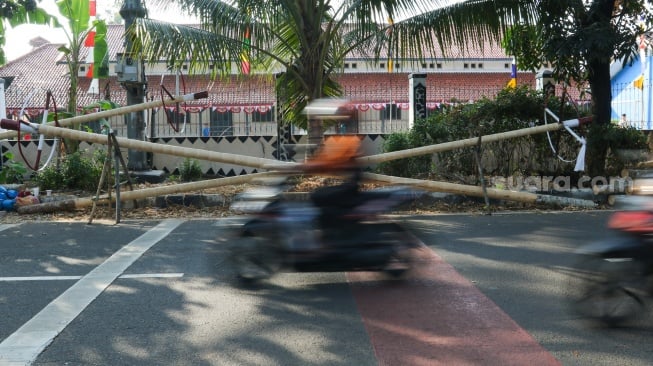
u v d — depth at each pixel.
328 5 11.71
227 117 25.98
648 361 4.28
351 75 30.39
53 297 5.93
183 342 4.73
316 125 8.96
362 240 5.89
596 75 12.11
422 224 9.51
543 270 6.71
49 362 4.36
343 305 5.60
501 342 4.65
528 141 12.50
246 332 4.93
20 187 12.30
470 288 6.07
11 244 8.35
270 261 6.09
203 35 10.77
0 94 15.76
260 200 6.20
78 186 12.96
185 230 9.28
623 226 4.92
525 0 11.03
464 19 11.13
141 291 6.11
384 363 4.28
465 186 10.48
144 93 14.14
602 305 4.96
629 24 11.78
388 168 12.45
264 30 11.22
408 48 11.45
